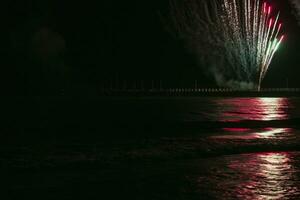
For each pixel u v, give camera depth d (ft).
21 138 68.80
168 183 39.17
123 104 181.27
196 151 55.01
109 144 60.90
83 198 34.73
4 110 141.79
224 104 181.27
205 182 39.68
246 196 35.24
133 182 39.50
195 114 126.82
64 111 138.72
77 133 76.89
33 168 44.16
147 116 119.03
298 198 34.68
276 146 59.82
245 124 95.04
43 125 92.53
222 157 51.83
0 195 35.01
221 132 79.61
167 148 56.95
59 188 37.24
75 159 48.65
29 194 35.40
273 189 37.29
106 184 38.68
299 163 48.57
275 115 123.13
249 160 50.06
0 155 50.42
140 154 52.34
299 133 77.36
